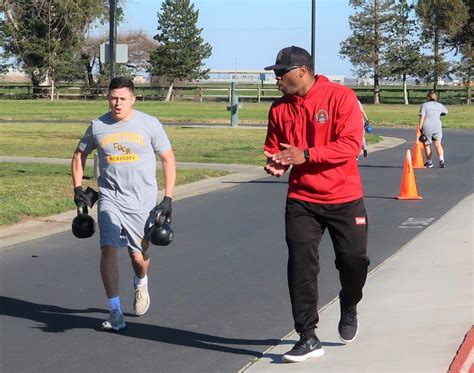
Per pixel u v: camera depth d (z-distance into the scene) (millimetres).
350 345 6828
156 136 7477
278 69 6168
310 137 6242
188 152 26766
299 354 6402
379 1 81312
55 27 19625
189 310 8234
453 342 6684
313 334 6480
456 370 5965
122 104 7359
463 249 10688
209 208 15102
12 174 19359
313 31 33656
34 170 20438
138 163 7395
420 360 6301
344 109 6152
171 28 88750
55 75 76125
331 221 6328
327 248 11328
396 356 6441
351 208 6293
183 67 88188
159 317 7984
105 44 18625
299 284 6344
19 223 13422
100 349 6988
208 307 8336
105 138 7391
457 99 81938
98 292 9062
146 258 7641
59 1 18938
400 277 9320
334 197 6254
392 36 82000
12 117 48312
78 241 12062
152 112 55750
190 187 18062
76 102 72562
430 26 81062
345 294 6578
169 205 7348
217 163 23203
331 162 6129
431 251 10719
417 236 11945
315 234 6355
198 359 6668
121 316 7512
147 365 6539
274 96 82812
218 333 7418
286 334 7363
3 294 8984
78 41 20938
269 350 6879
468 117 51656
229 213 14508
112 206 7402
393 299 8320
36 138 32375
